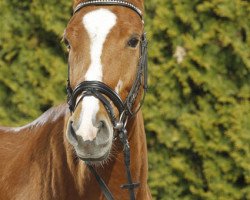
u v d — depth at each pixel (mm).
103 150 4555
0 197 5594
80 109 4555
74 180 5172
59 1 9531
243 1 8969
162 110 9148
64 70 9539
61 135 5355
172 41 9117
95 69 4660
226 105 9016
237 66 9047
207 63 9016
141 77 5098
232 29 9000
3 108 9750
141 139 5332
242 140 8906
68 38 4820
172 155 9328
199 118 9055
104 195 5137
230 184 9117
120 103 4789
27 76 9656
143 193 5367
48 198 5312
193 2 9102
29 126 5922
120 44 4758
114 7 4875
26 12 9789
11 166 5668
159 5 9141
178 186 9328
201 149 9023
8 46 9711
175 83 9172
